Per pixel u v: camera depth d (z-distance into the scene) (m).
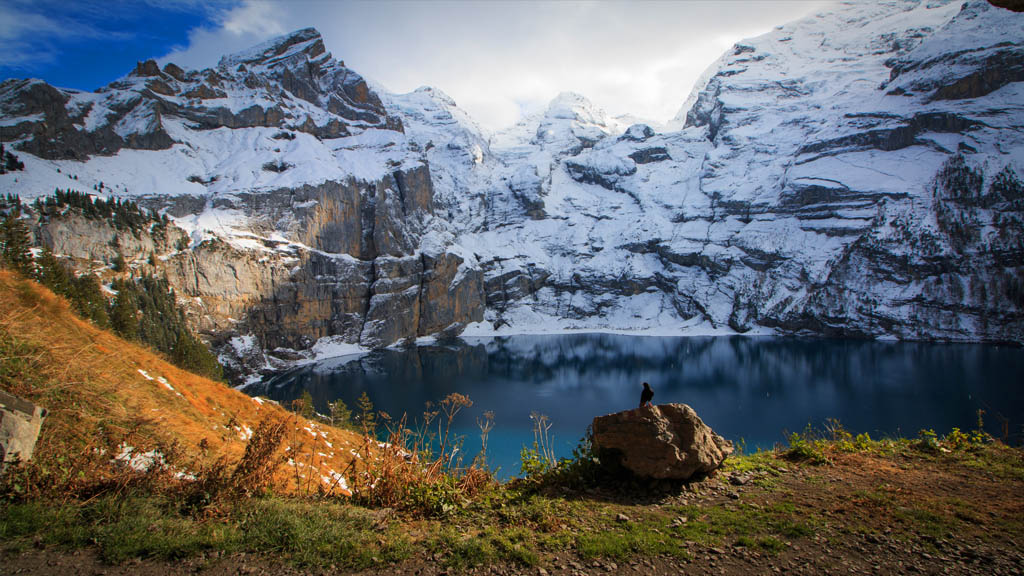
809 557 9.13
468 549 9.26
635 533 10.12
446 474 13.15
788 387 112.50
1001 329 166.62
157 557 8.49
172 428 17.28
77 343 18.58
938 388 105.25
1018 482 12.74
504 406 98.81
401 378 130.12
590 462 13.62
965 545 9.41
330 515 10.73
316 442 27.83
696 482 13.13
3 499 9.36
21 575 7.59
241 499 10.91
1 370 13.47
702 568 8.81
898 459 15.09
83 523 9.15
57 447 11.66
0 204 104.38
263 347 144.50
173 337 101.06
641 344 191.62
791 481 13.27
